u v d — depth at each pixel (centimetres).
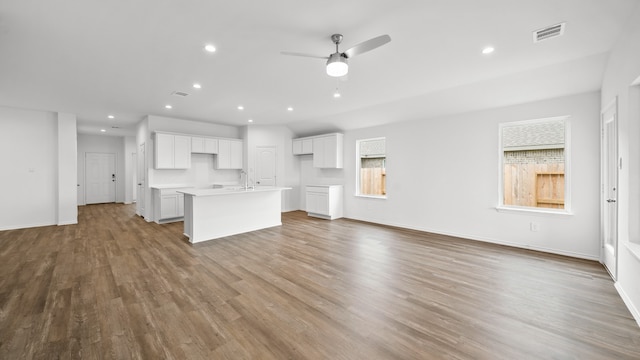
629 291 234
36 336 193
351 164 659
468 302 245
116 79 367
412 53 291
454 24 233
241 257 369
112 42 264
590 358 172
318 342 188
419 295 258
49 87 399
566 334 197
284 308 234
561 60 309
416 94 446
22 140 534
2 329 201
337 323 212
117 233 501
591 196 356
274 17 223
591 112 355
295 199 784
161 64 318
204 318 218
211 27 238
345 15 220
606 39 260
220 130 724
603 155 333
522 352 177
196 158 683
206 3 204
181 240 455
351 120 616
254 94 445
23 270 318
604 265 334
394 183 575
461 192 479
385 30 244
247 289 271
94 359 170
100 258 362
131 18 223
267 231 523
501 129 442
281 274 309
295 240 457
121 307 234
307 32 247
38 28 236
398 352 178
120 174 976
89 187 923
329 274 310
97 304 239
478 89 404
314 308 234
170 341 189
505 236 431
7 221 523
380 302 245
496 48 279
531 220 405
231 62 314
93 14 216
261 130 743
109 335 195
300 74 354
